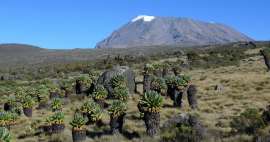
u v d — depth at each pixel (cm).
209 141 2388
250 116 2900
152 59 10331
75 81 6141
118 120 3158
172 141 2506
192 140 2453
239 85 5344
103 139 2991
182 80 4356
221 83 5656
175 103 4219
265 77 5797
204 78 6288
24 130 3450
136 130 3231
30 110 4200
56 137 3078
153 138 2766
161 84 4844
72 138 3050
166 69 6128
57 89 5388
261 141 2150
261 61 7862
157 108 2941
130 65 9562
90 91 5381
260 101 4225
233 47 12138
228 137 2428
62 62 14888
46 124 3422
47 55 19588
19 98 5116
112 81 4950
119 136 3059
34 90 5306
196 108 4062
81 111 3559
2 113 3431
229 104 4156
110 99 4797
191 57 9412
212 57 9200
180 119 2877
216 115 3609
